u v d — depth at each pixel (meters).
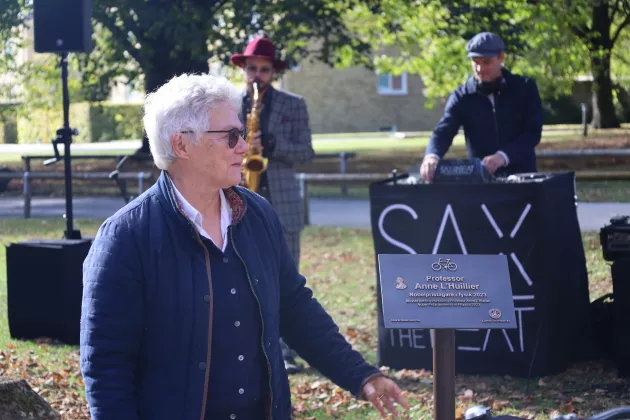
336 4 18.66
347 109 39.09
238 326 2.56
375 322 7.05
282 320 2.89
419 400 5.04
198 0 16.58
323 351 2.83
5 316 7.44
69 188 7.00
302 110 5.90
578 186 15.79
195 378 2.50
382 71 24.92
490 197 5.24
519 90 5.89
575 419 2.88
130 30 17.19
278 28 16.97
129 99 37.66
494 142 5.96
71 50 6.88
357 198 16.52
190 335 2.50
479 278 3.06
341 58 21.25
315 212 14.46
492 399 4.93
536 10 17.94
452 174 5.44
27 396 4.14
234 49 16.62
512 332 5.32
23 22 18.92
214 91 2.59
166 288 2.51
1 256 10.50
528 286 5.24
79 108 34.84
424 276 3.06
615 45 26.47
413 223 5.41
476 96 5.98
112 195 17.86
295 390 5.35
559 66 19.92
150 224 2.55
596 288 7.51
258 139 5.72
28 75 22.92
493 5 17.36
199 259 2.55
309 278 9.04
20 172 17.02
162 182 2.61
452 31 18.11
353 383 2.77
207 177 2.60
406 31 21.30
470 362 5.43
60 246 6.57
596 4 19.34
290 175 5.90
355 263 9.80
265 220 2.77
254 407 2.62
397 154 25.30
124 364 2.47
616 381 5.21
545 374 5.31
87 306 2.49
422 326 2.99
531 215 5.18
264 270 2.65
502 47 5.85
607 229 5.25
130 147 30.22
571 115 36.59
